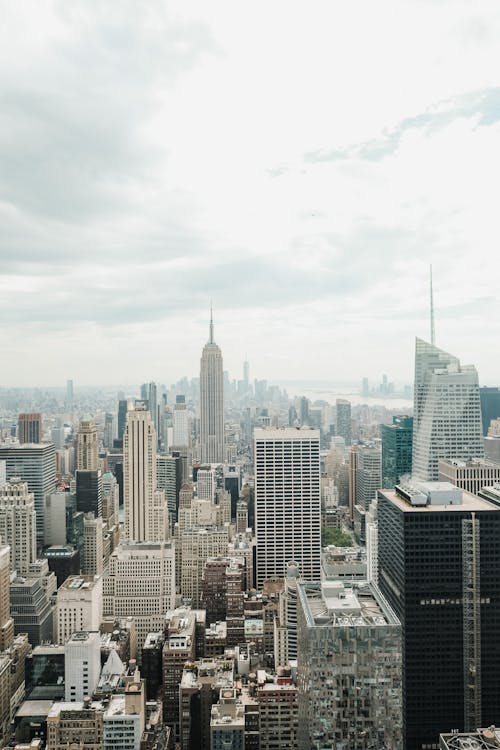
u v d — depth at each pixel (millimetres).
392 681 190500
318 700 191250
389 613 199125
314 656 191250
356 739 190500
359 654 190500
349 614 199500
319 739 190875
